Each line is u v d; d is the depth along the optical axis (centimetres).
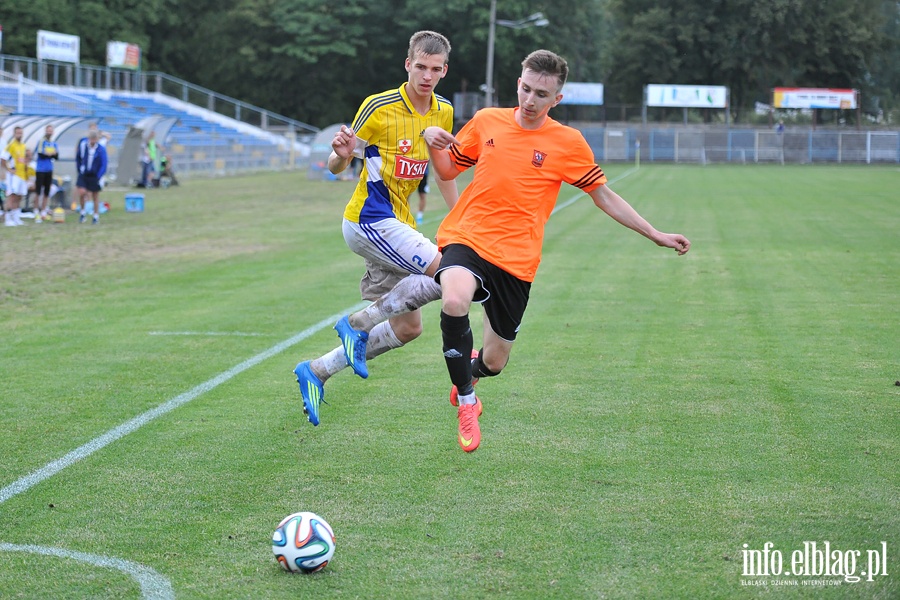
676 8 7412
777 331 943
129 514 480
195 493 510
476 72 7312
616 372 778
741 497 500
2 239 1766
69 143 3253
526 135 534
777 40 7350
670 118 7494
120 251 1619
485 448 583
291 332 941
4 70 4647
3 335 934
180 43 6988
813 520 469
